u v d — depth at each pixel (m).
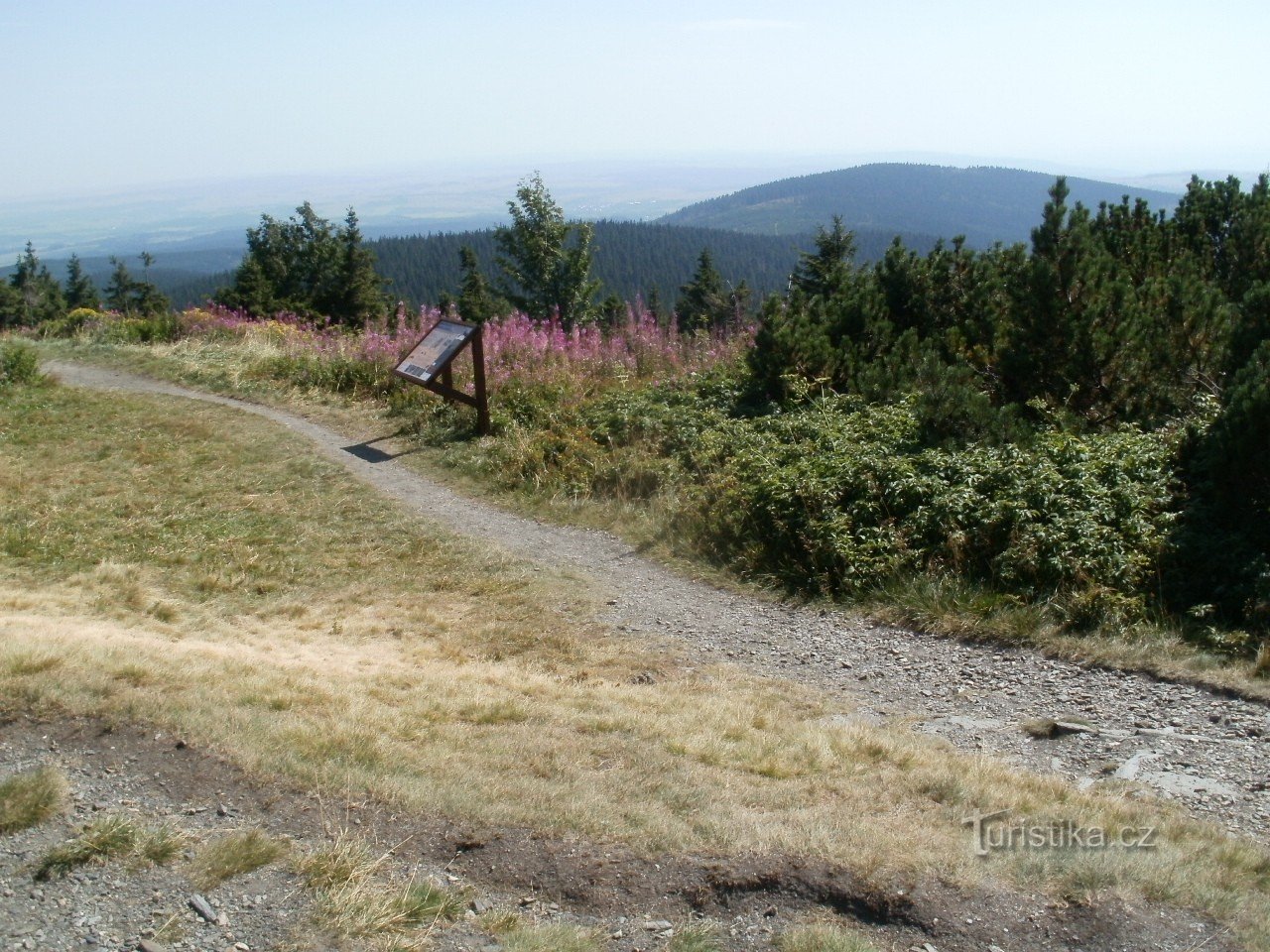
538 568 8.92
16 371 15.91
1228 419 7.18
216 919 3.55
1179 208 13.41
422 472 11.82
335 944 3.45
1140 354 9.23
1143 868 3.91
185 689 5.38
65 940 3.42
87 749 4.67
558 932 3.54
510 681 6.32
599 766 4.94
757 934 3.61
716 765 5.02
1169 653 6.21
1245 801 4.67
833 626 7.43
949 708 6.05
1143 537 7.09
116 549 9.27
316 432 13.70
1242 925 3.59
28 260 69.62
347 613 7.95
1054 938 3.56
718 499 9.36
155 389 16.72
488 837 4.12
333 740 4.90
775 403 11.30
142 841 3.96
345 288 40.47
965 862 3.96
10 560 8.73
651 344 15.43
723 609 7.95
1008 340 10.19
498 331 15.95
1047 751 5.36
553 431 12.13
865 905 3.73
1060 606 6.87
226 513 10.41
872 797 4.66
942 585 7.45
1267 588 6.44
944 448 8.91
